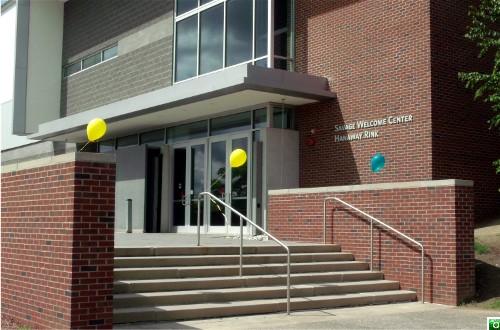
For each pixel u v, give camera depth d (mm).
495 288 11484
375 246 12703
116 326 8555
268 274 11383
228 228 17531
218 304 9742
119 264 10219
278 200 15195
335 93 16469
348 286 11422
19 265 9141
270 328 8609
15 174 9500
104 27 24766
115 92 23562
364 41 15969
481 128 15523
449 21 15117
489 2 13570
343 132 16188
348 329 8625
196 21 19266
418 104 14688
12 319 9250
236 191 17422
